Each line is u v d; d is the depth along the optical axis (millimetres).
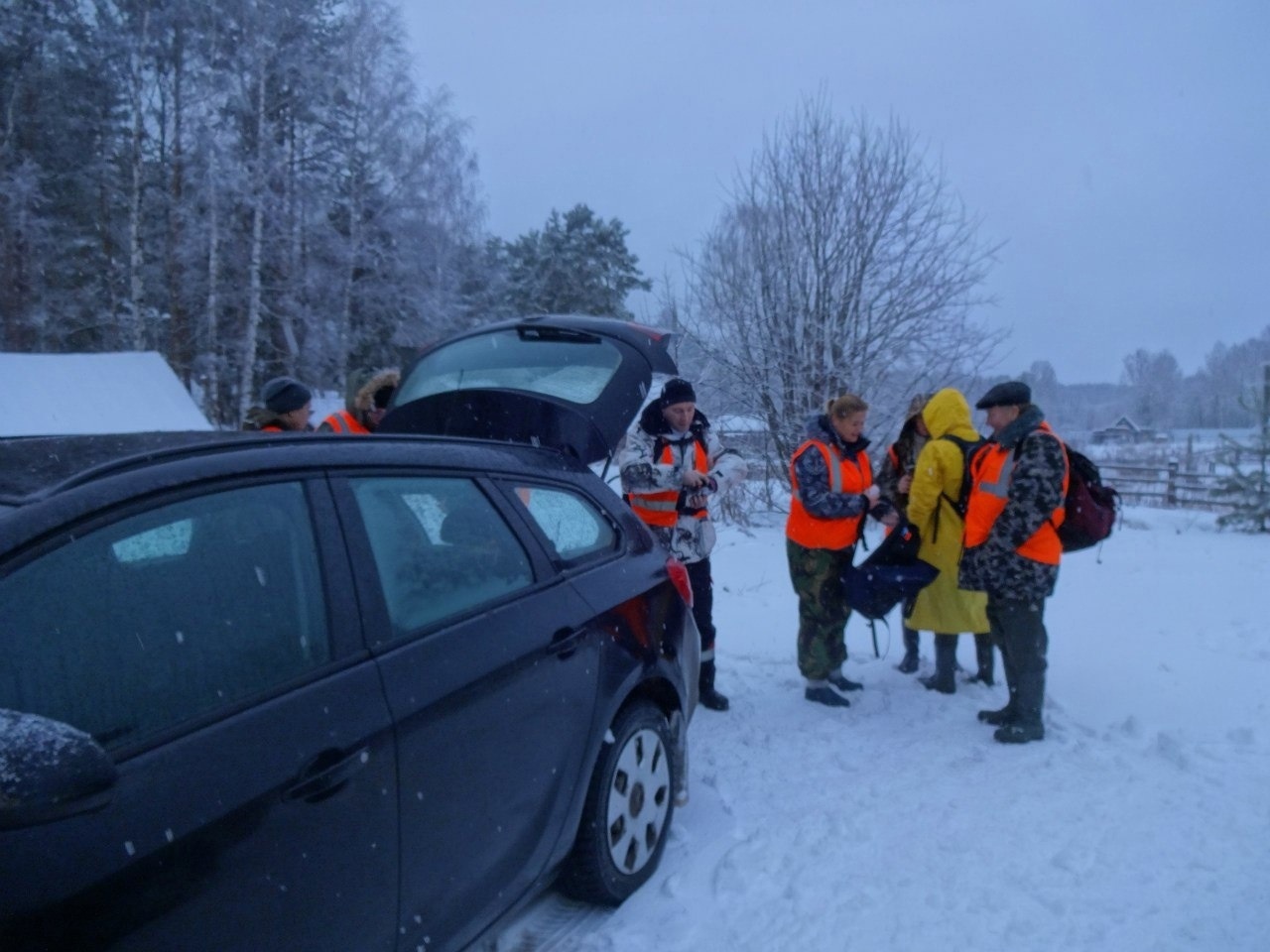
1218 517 13781
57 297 31484
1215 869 3455
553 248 41812
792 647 6680
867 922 3115
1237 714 5195
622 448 5027
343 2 29703
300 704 2066
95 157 32250
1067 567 10023
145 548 1967
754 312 13477
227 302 28547
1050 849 3609
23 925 1504
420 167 30156
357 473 2523
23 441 2381
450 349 5000
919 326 13055
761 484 14086
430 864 2350
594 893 3127
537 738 2750
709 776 4332
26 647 1720
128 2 26406
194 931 1750
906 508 5719
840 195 13203
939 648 5551
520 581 2936
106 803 1604
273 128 28094
